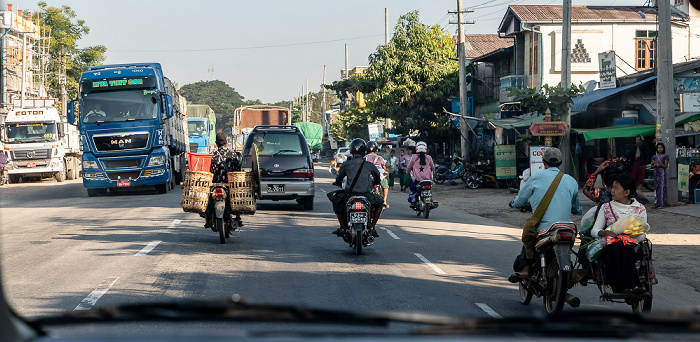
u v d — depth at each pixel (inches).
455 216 703.7
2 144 1460.4
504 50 1456.7
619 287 253.6
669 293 317.7
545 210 267.0
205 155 463.8
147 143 917.2
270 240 478.9
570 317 96.6
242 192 459.8
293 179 697.6
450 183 1290.6
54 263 371.9
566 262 248.1
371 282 323.6
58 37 2682.1
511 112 1397.6
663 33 708.7
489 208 804.0
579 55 1301.7
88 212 696.4
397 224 609.6
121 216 644.1
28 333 75.5
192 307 94.0
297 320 93.1
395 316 93.5
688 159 744.3
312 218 635.5
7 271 345.7
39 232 522.6
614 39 1302.9
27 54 2267.5
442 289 310.0
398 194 1052.5
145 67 942.4
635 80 1064.8
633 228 258.4
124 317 90.8
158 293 288.7
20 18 2171.5
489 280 339.3
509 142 1440.7
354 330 190.2
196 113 1962.4
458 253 434.0
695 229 545.6
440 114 1626.5
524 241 271.9
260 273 343.9
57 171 1392.7
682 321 88.3
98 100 914.7
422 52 1605.6
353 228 410.9
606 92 1022.4
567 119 904.9
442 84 1593.3
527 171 636.1
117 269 351.6
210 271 347.6
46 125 1384.1
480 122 1606.8
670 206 706.2
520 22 1338.6
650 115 998.4
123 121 911.7
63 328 205.0
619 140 1071.0
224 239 454.9
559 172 273.0
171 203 794.8
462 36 1275.8
